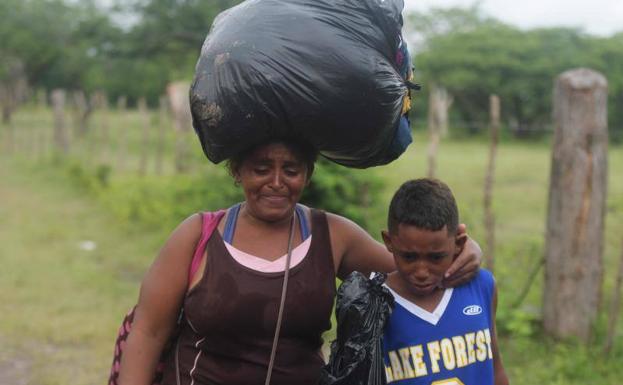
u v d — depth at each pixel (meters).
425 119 27.62
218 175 7.51
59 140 17.03
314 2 1.87
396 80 1.91
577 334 5.02
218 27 1.92
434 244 1.95
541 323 5.21
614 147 22.91
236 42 1.83
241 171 1.97
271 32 1.82
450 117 28.64
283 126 1.86
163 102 12.35
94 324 5.83
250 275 1.99
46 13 29.28
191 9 19.78
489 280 2.16
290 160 1.92
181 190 8.52
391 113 1.91
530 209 10.71
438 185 2.01
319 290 2.03
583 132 4.86
